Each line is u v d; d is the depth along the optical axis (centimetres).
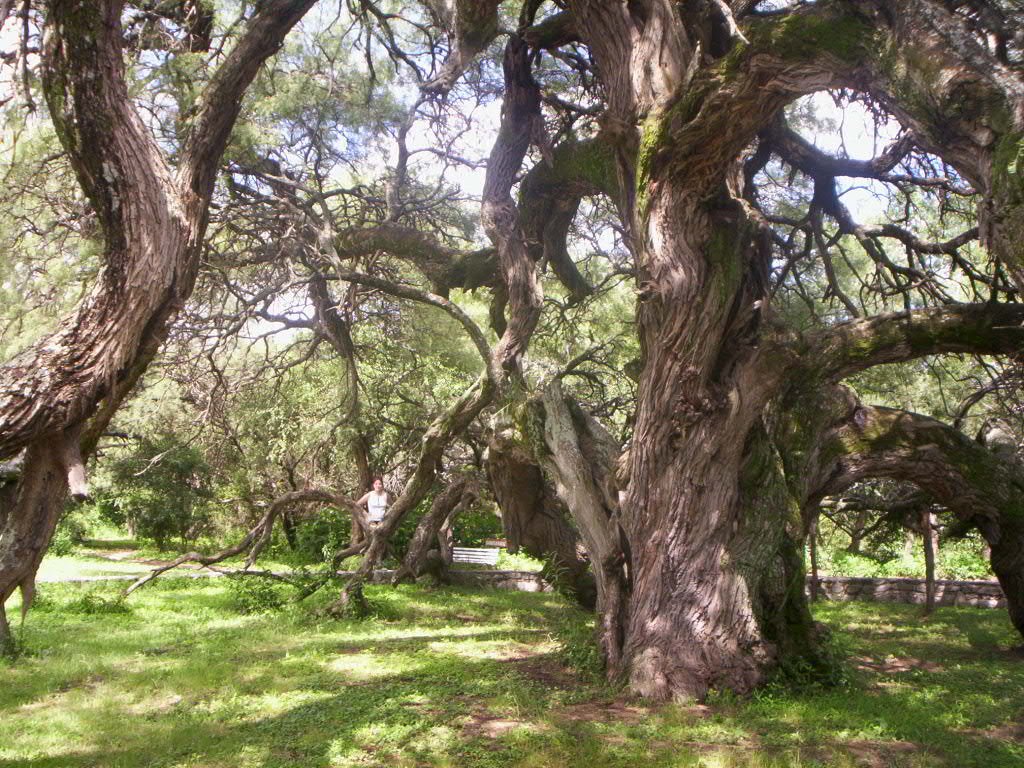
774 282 1407
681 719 811
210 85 615
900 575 2395
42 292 1138
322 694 895
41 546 577
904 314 1086
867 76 711
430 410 2402
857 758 704
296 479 2648
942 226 1276
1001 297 1411
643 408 960
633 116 915
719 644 918
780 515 977
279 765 663
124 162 537
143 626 1342
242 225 1522
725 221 912
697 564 938
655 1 906
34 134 1012
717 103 787
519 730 757
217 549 2780
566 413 1170
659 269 892
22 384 517
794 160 1145
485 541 2794
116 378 551
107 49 516
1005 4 677
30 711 837
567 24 1110
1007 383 1185
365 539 1548
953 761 706
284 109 1291
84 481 555
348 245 1573
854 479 1124
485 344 1241
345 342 1817
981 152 595
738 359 949
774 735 770
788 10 864
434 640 1253
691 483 940
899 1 671
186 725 771
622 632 1006
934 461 1130
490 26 1027
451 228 1802
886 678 1066
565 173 1205
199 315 1471
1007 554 1177
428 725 774
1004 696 966
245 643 1199
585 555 1557
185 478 2706
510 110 1225
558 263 1433
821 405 1107
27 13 570
